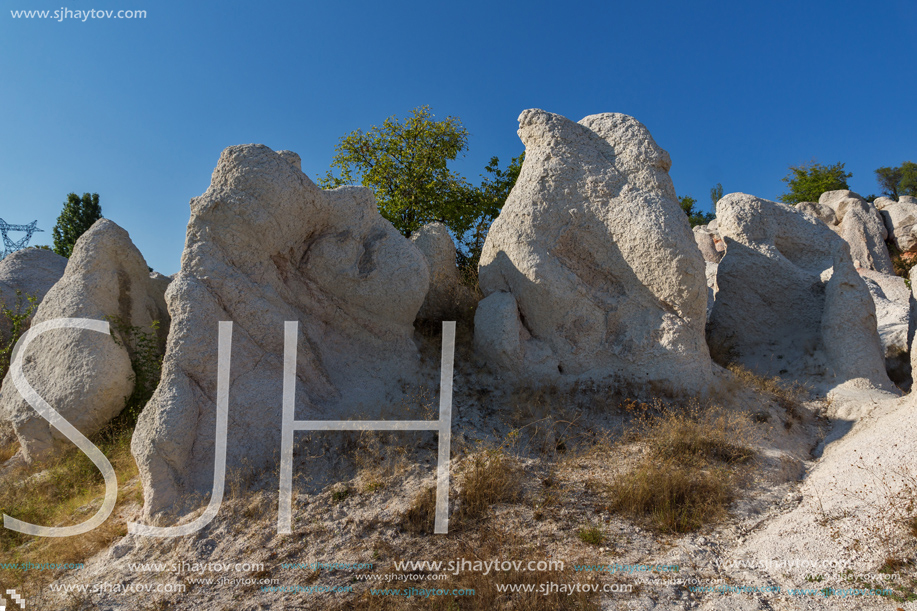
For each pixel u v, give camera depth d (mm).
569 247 8117
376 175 15188
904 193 37219
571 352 7832
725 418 6777
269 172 7027
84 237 8367
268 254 7199
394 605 4324
